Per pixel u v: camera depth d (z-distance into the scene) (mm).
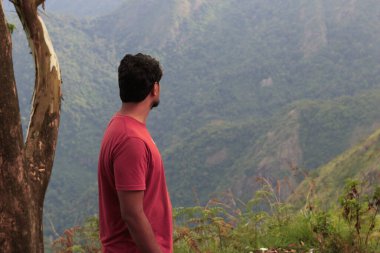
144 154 2201
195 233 4402
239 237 4527
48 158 2482
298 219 4816
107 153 2236
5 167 2195
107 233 2322
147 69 2299
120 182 2164
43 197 2426
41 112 2535
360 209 4125
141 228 2154
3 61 2189
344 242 4215
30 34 2613
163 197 2363
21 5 2578
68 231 4145
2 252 2189
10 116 2199
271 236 4645
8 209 2203
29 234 2270
